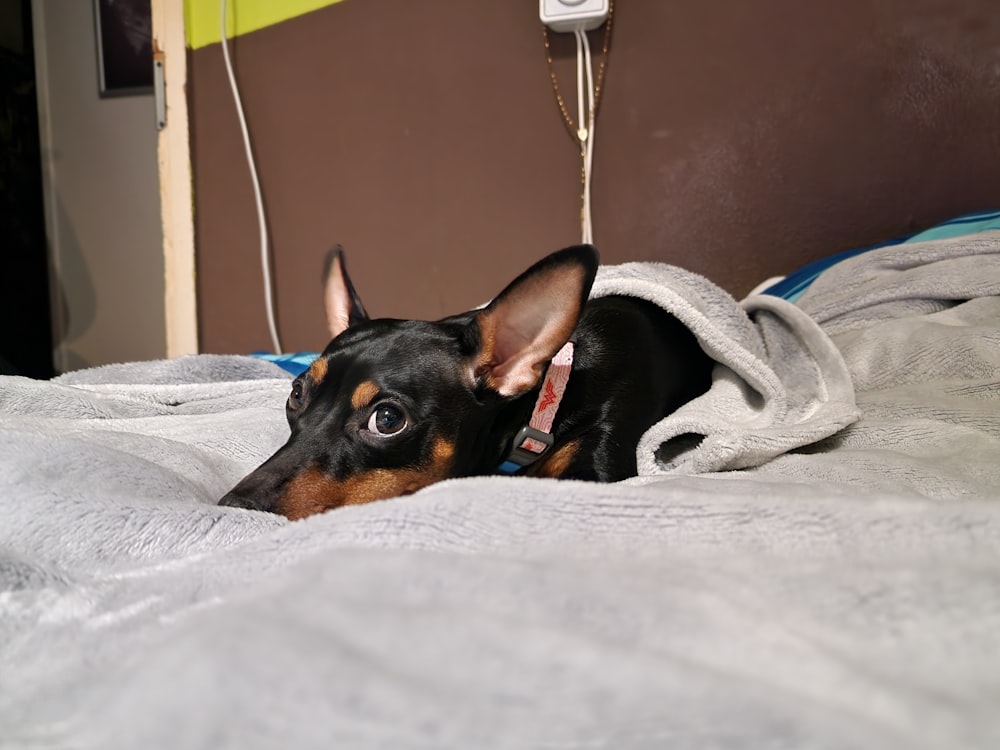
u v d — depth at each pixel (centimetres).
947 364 52
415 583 20
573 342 50
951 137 69
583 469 47
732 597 20
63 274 116
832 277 65
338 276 54
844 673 16
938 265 60
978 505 24
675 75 71
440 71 74
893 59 69
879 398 49
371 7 75
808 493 29
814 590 20
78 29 109
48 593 25
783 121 71
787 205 72
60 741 17
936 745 14
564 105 73
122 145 111
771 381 49
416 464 42
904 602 19
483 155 75
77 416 47
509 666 17
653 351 53
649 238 74
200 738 15
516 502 27
